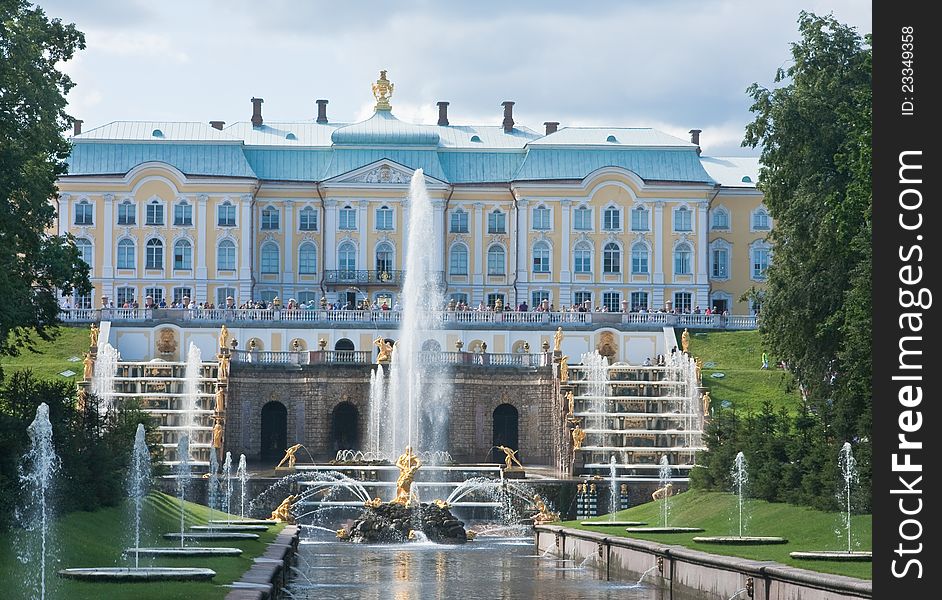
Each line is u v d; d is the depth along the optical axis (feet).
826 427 258.37
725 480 284.20
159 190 575.38
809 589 161.99
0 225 241.96
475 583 225.76
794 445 256.52
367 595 209.46
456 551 288.92
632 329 513.04
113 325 496.64
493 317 512.22
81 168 575.79
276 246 591.78
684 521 267.39
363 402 453.99
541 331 510.99
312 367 453.17
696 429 424.46
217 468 387.55
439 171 599.16
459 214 597.11
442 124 638.12
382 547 297.33
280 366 453.17
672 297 588.91
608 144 601.62
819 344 315.37
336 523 350.43
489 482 368.27
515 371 460.55
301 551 285.43
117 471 239.71
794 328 317.63
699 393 436.76
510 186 593.83
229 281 577.84
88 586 154.81
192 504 310.45
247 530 256.52
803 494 244.42
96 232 572.92
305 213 593.42
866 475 225.35
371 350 478.18
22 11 271.49
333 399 452.76
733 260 604.49
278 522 307.37
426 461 431.43
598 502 364.38
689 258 590.55
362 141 603.26
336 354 458.91
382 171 590.96
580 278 588.91
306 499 361.10
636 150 601.62
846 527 219.61
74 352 476.95
